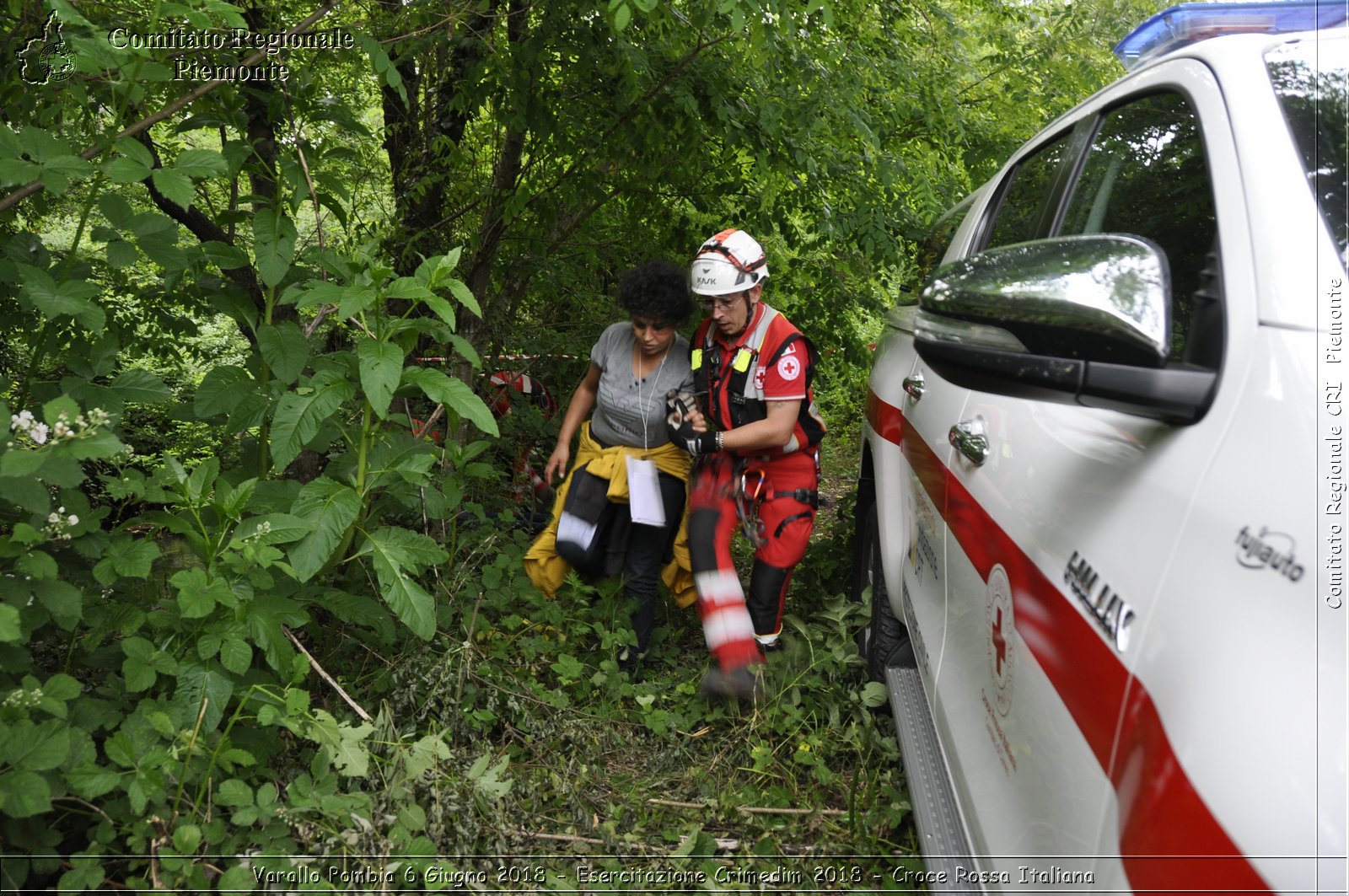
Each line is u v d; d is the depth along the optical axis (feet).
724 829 9.47
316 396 9.11
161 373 18.21
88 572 8.85
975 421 7.98
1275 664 3.75
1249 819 3.56
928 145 19.99
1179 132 6.53
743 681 11.12
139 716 7.72
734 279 11.17
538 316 20.42
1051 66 19.85
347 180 16.62
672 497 12.50
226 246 9.96
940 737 8.08
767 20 13.32
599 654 12.40
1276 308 4.65
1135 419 5.35
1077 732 5.05
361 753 8.24
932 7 18.74
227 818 8.09
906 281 15.87
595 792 9.84
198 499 8.43
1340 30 5.88
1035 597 5.90
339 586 11.27
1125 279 4.57
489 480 17.07
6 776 6.43
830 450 28.78
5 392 9.02
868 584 13.38
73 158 8.16
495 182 17.52
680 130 15.88
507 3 15.28
